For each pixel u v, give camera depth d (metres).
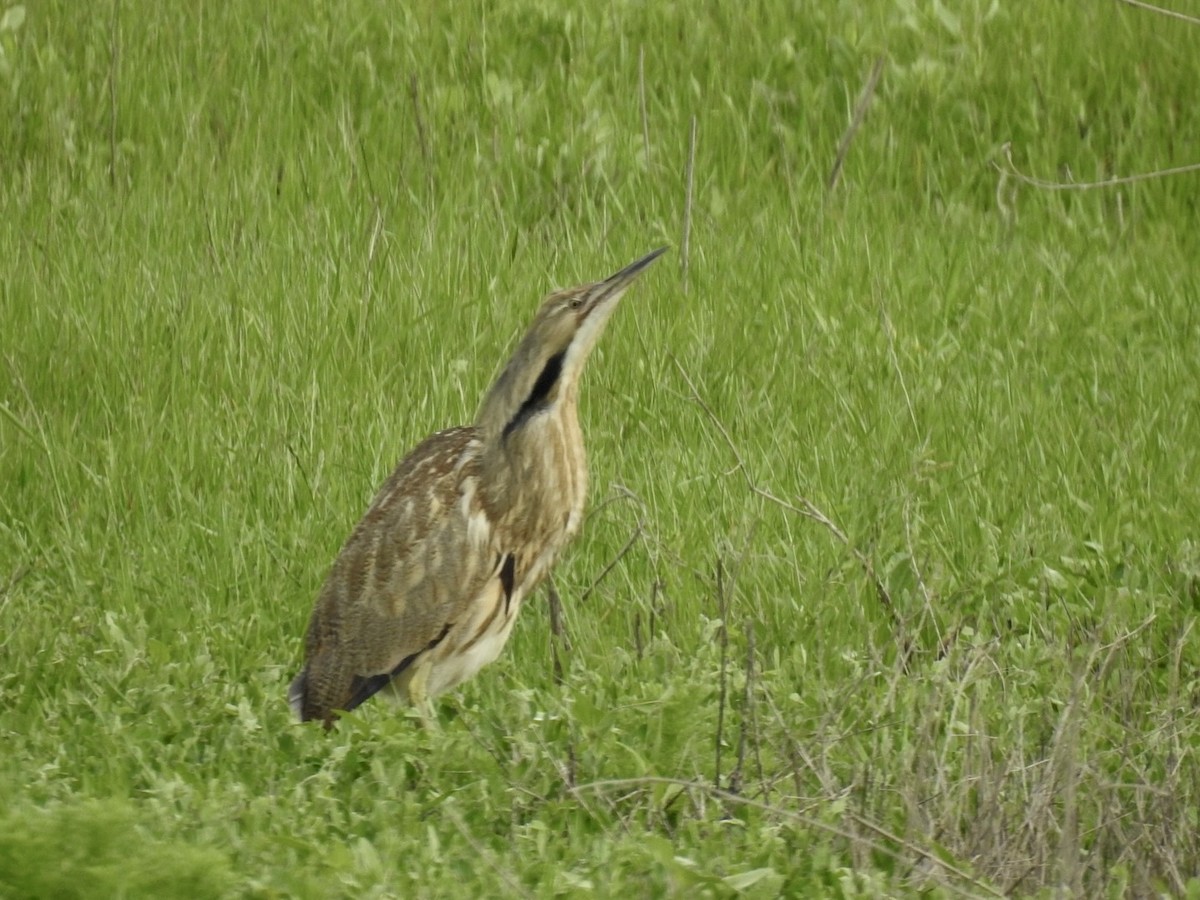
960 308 16.75
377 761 9.42
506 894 8.06
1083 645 11.17
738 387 15.05
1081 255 17.83
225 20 20.73
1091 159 19.44
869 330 15.96
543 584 12.27
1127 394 15.17
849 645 11.73
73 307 15.56
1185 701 10.76
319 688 11.07
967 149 19.72
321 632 11.19
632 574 12.62
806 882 8.51
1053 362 15.82
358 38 20.58
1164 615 12.01
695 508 13.28
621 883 8.28
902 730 10.28
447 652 11.23
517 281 16.47
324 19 20.84
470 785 9.39
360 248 17.00
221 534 12.72
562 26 20.64
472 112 19.73
